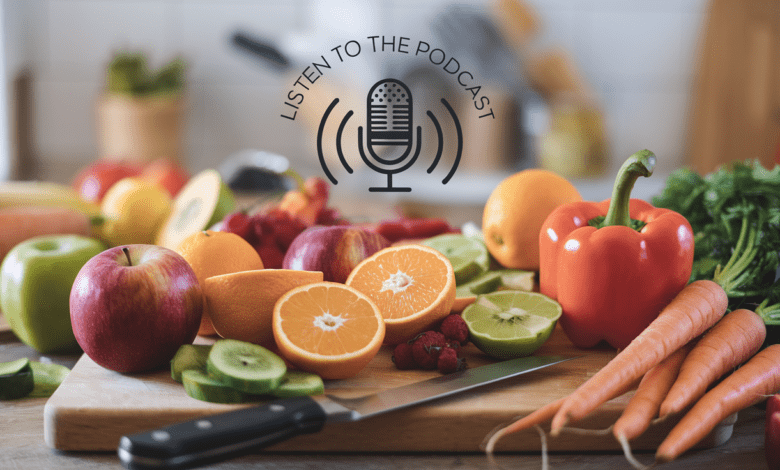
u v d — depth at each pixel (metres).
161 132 1.91
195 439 0.59
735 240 0.81
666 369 0.68
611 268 0.71
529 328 0.73
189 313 0.70
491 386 0.69
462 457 0.66
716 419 0.64
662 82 2.01
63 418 0.65
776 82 1.81
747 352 0.70
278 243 0.83
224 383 0.65
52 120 2.06
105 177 1.16
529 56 1.89
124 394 0.67
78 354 0.80
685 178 0.85
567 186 0.82
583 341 0.75
